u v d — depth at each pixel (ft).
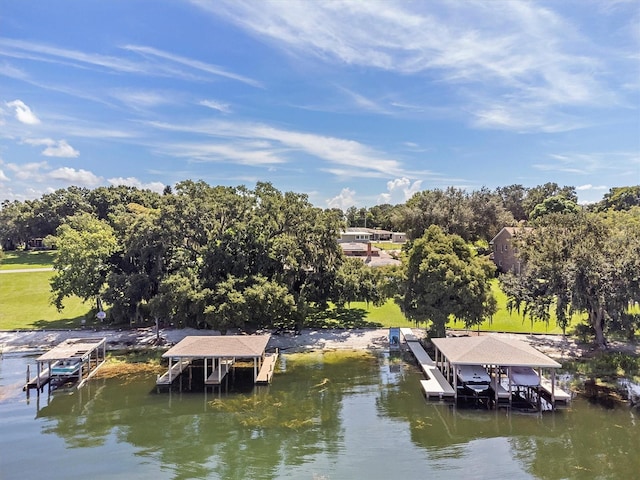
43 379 92.79
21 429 72.43
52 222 299.58
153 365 102.73
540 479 57.16
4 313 145.28
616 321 99.60
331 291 131.54
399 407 80.18
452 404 81.25
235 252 121.90
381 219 452.35
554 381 82.58
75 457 63.67
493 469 59.67
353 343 118.93
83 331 127.34
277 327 132.26
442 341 95.20
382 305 144.46
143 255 126.31
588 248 98.94
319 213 136.15
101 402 83.30
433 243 111.55
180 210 124.16
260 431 71.67
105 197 329.31
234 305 105.50
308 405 81.46
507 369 87.20
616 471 58.80
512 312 136.77
